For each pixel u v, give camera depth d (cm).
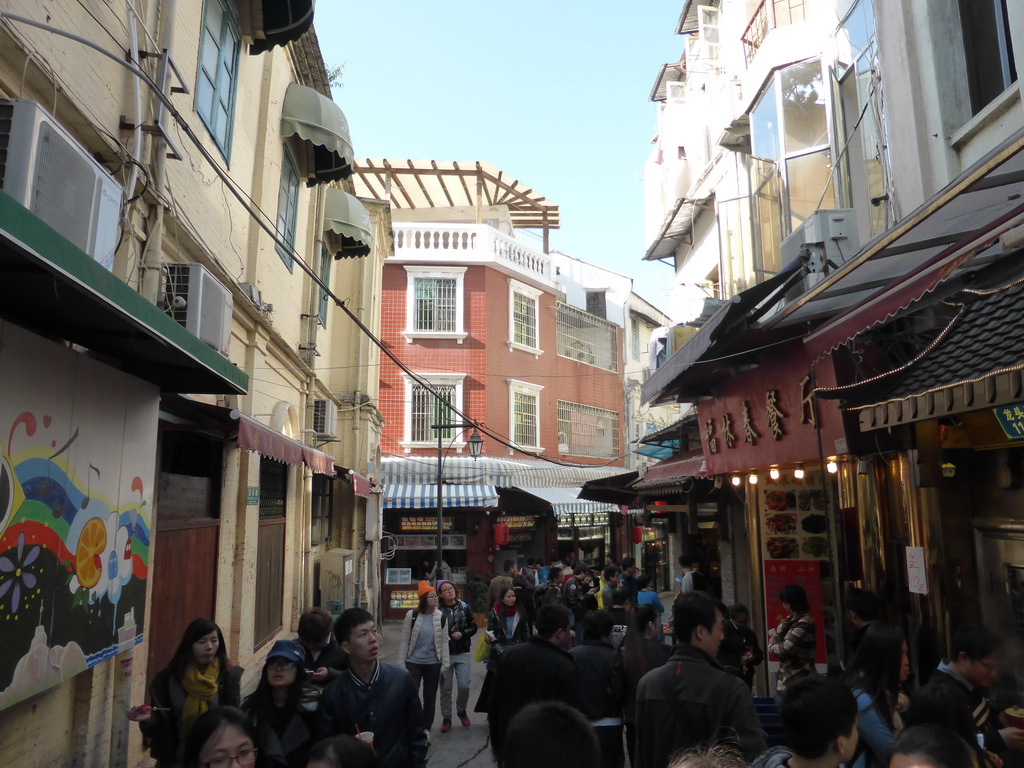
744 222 1247
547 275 2567
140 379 475
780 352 762
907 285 448
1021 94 505
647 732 329
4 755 381
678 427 1391
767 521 903
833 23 887
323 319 1393
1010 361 378
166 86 552
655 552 2252
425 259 2216
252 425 598
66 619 381
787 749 260
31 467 349
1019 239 335
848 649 816
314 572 1340
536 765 182
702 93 1778
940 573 522
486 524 2038
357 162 2256
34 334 350
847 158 795
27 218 252
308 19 791
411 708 374
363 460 1591
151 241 535
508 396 2283
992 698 479
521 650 452
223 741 266
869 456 666
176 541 623
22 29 387
